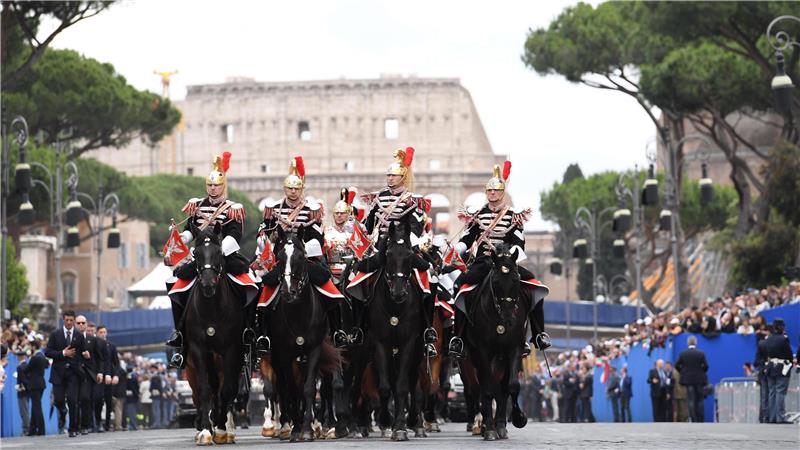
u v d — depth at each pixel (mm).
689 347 83938
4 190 104312
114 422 90812
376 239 48469
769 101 130000
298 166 47875
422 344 46594
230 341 45875
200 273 44312
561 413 124875
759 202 132500
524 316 45781
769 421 71812
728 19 124312
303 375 47344
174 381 120000
